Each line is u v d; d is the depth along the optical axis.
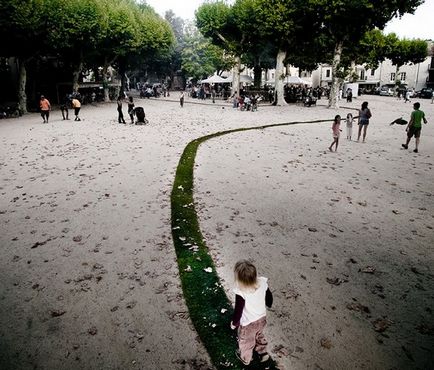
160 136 17.70
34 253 6.10
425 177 10.85
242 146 15.22
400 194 9.27
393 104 40.09
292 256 6.02
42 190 9.39
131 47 39.88
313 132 19.50
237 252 6.14
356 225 7.33
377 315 4.59
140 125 21.83
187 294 4.98
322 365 3.79
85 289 5.09
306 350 3.99
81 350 3.98
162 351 3.97
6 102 34.72
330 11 29.98
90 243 6.45
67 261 5.84
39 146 15.21
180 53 78.19
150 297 4.92
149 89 52.81
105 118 25.69
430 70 66.31
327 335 4.22
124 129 20.11
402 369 3.75
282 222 7.40
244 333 3.50
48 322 4.43
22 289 5.09
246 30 37.31
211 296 4.94
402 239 6.72
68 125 21.80
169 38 48.69
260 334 3.70
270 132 19.20
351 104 39.72
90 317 4.51
